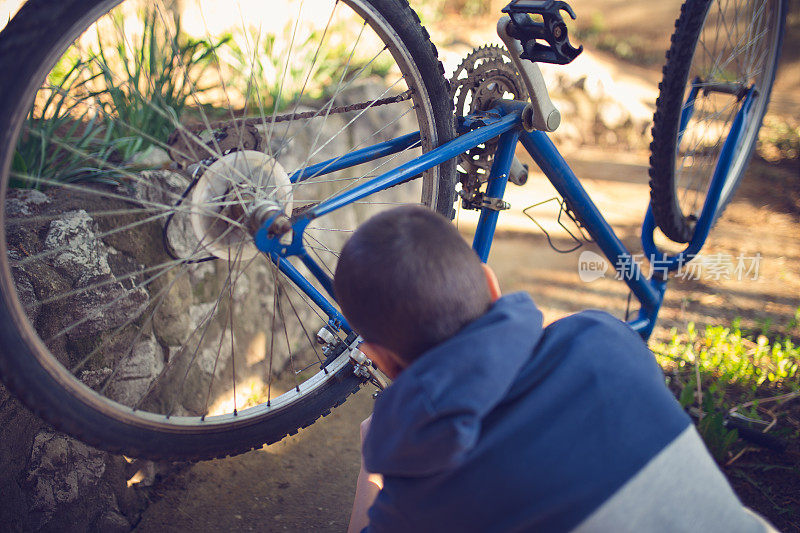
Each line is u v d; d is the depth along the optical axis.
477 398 0.73
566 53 1.53
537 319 0.82
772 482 2.05
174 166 1.43
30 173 1.91
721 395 2.38
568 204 1.99
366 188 1.52
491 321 0.79
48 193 1.88
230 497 2.06
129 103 2.37
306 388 1.74
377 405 0.83
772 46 2.32
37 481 1.69
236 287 2.42
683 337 2.83
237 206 1.42
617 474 0.79
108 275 1.83
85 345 1.80
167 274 2.07
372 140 3.20
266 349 2.59
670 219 2.10
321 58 3.45
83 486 1.79
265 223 1.37
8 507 1.62
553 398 0.81
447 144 1.64
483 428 0.80
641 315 2.25
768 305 3.13
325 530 1.95
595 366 0.83
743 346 2.74
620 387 0.82
